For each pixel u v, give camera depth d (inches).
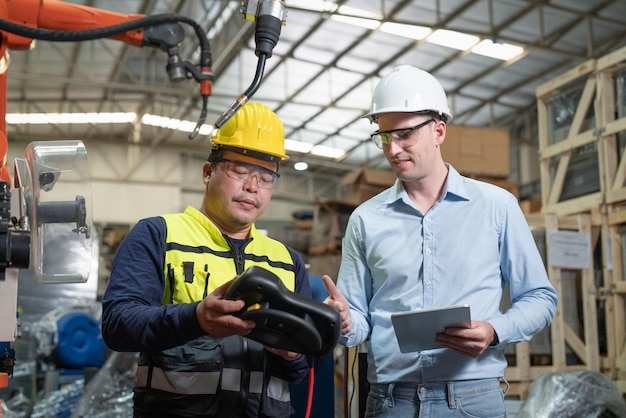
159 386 70.1
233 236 78.7
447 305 82.4
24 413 195.0
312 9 421.4
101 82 521.7
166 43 111.0
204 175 80.8
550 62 475.2
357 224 89.7
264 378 73.0
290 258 81.3
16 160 63.3
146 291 70.4
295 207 777.6
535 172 585.9
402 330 75.0
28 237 57.4
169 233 74.5
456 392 80.1
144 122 674.2
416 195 87.7
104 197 700.7
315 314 59.4
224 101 594.6
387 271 85.5
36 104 630.5
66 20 107.9
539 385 154.4
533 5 410.3
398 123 84.6
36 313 221.8
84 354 209.2
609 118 180.5
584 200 183.5
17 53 512.1
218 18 460.1
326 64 508.1
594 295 175.2
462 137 216.1
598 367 171.6
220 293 60.1
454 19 429.1
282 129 80.1
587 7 412.8
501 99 549.6
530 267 83.9
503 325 77.8
